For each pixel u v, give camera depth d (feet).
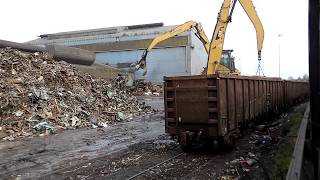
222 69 84.17
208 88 38.22
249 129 50.90
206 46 97.96
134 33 213.05
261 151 39.52
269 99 59.52
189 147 41.27
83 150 44.80
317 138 18.63
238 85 43.14
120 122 73.92
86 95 82.99
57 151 44.57
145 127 65.77
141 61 111.45
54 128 60.75
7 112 60.44
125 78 151.43
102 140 52.08
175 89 40.42
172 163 35.83
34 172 34.37
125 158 38.91
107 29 233.55
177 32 104.53
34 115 62.75
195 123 39.42
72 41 227.61
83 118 69.77
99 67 167.84
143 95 150.10
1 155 42.75
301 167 19.92
